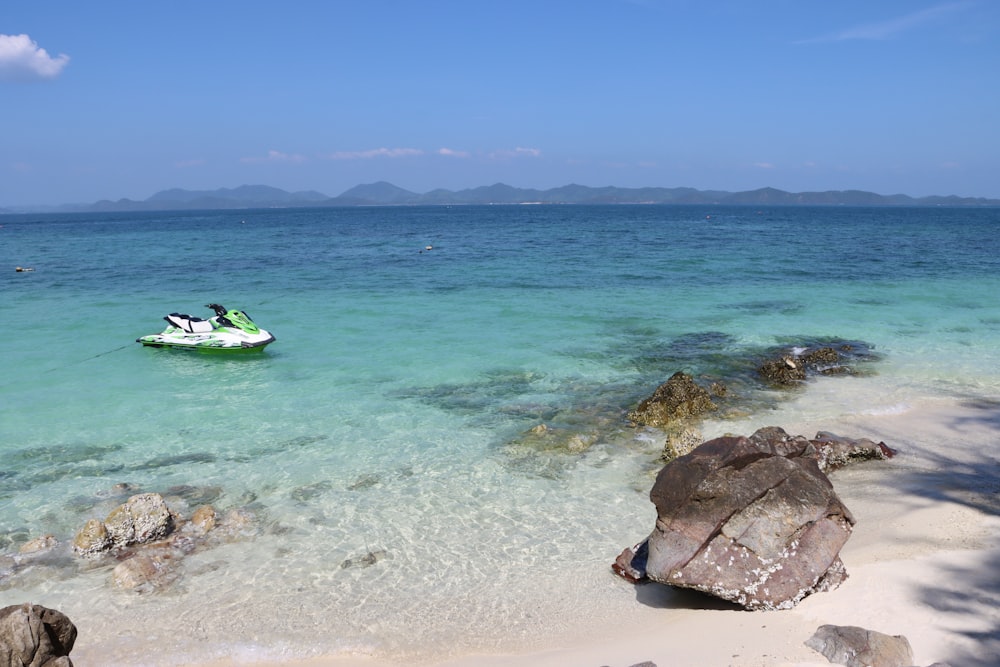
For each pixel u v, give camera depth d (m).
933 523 10.15
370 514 10.98
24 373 18.36
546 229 101.88
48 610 6.29
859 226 110.75
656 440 14.08
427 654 7.77
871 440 13.60
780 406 16.30
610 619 8.35
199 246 64.88
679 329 24.28
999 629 7.23
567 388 17.50
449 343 21.98
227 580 9.16
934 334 23.73
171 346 20.69
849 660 6.71
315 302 29.56
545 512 11.07
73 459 12.95
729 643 7.38
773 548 8.16
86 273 40.09
